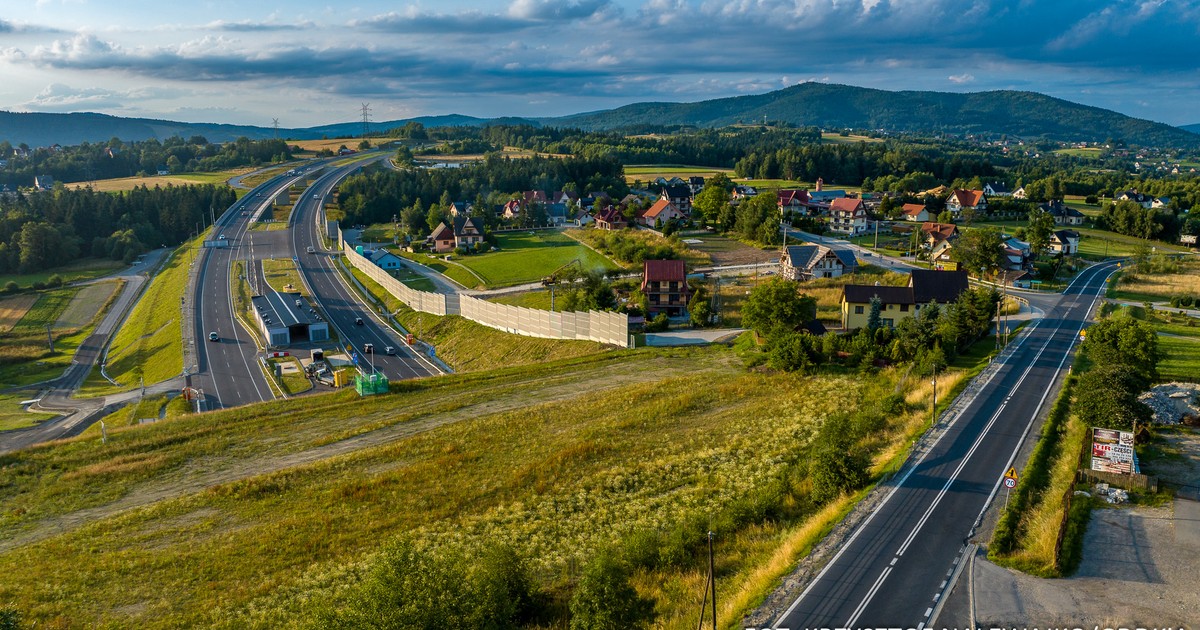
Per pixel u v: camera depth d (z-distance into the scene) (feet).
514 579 122.83
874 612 113.29
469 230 575.38
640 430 213.25
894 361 257.34
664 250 467.52
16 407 314.76
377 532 160.56
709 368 273.95
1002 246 424.05
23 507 185.16
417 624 102.27
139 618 130.62
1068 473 160.97
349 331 398.21
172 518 174.09
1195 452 173.47
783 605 115.96
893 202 643.86
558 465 189.78
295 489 187.11
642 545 138.10
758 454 190.29
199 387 311.47
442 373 329.31
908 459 171.63
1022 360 251.39
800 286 383.24
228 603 134.00
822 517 145.89
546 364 294.25
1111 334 217.56
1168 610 112.57
